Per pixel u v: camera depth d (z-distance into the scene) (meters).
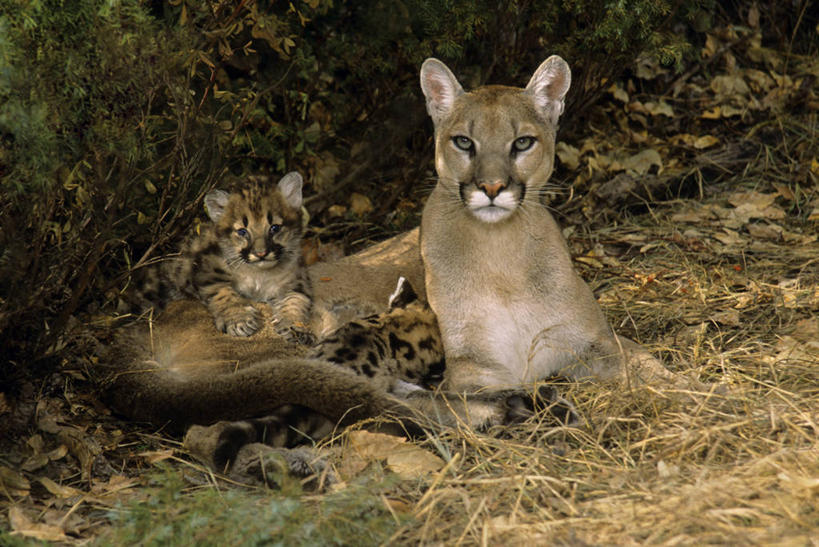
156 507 7.26
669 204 15.70
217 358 10.11
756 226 14.65
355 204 15.27
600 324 10.27
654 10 13.10
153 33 9.38
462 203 9.67
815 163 15.91
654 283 12.95
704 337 11.16
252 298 11.41
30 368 9.27
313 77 14.31
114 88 8.91
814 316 11.52
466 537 6.97
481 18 13.09
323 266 11.95
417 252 12.38
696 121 17.69
